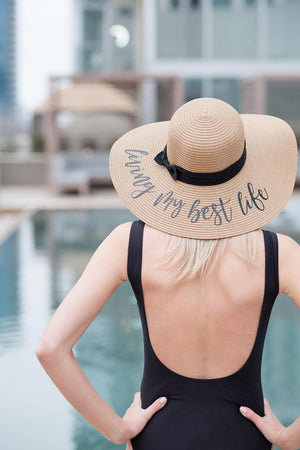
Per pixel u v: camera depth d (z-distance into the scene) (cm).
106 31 1582
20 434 288
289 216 945
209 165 117
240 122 118
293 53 1488
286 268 117
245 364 122
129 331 443
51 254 704
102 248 122
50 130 1398
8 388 341
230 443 121
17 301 510
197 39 1491
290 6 1477
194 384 123
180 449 121
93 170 1425
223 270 117
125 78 1390
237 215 118
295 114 1484
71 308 117
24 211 1118
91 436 287
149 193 123
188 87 1505
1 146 1599
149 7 1487
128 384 346
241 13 1483
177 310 120
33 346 405
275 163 124
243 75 1495
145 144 131
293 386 342
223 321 119
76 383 117
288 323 458
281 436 122
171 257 118
